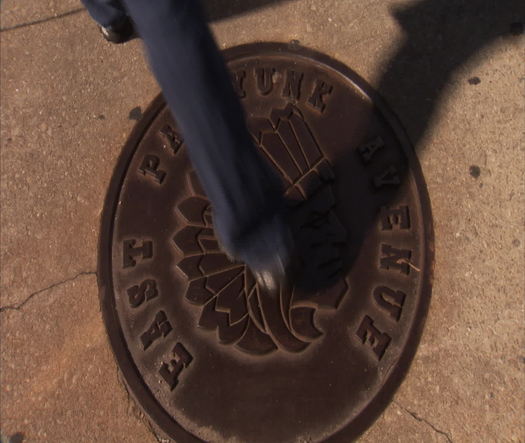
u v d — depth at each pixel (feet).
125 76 5.03
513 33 4.82
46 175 4.90
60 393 4.50
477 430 4.23
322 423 4.28
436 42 4.84
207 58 3.23
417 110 4.74
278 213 4.02
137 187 4.76
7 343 4.61
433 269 4.47
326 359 4.36
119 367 4.47
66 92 5.04
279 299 4.43
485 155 4.64
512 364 4.30
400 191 4.59
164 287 4.55
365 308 4.42
